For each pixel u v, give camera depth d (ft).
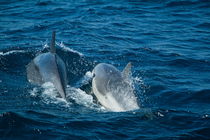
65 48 86.94
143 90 69.77
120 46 90.02
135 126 57.47
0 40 92.02
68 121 57.93
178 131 56.59
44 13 113.50
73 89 70.08
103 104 65.31
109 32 99.14
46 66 70.64
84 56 83.41
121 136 54.85
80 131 55.52
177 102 66.18
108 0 124.98
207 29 102.99
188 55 85.61
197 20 108.99
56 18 109.40
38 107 61.93
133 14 113.09
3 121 56.24
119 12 114.32
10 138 53.01
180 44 92.48
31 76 72.23
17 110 60.13
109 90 65.98
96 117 59.82
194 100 66.85
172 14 113.39
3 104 62.34
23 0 125.80
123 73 67.97
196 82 73.41
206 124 58.59
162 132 56.24
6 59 79.97
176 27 103.96
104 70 70.95
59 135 54.19
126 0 124.77
